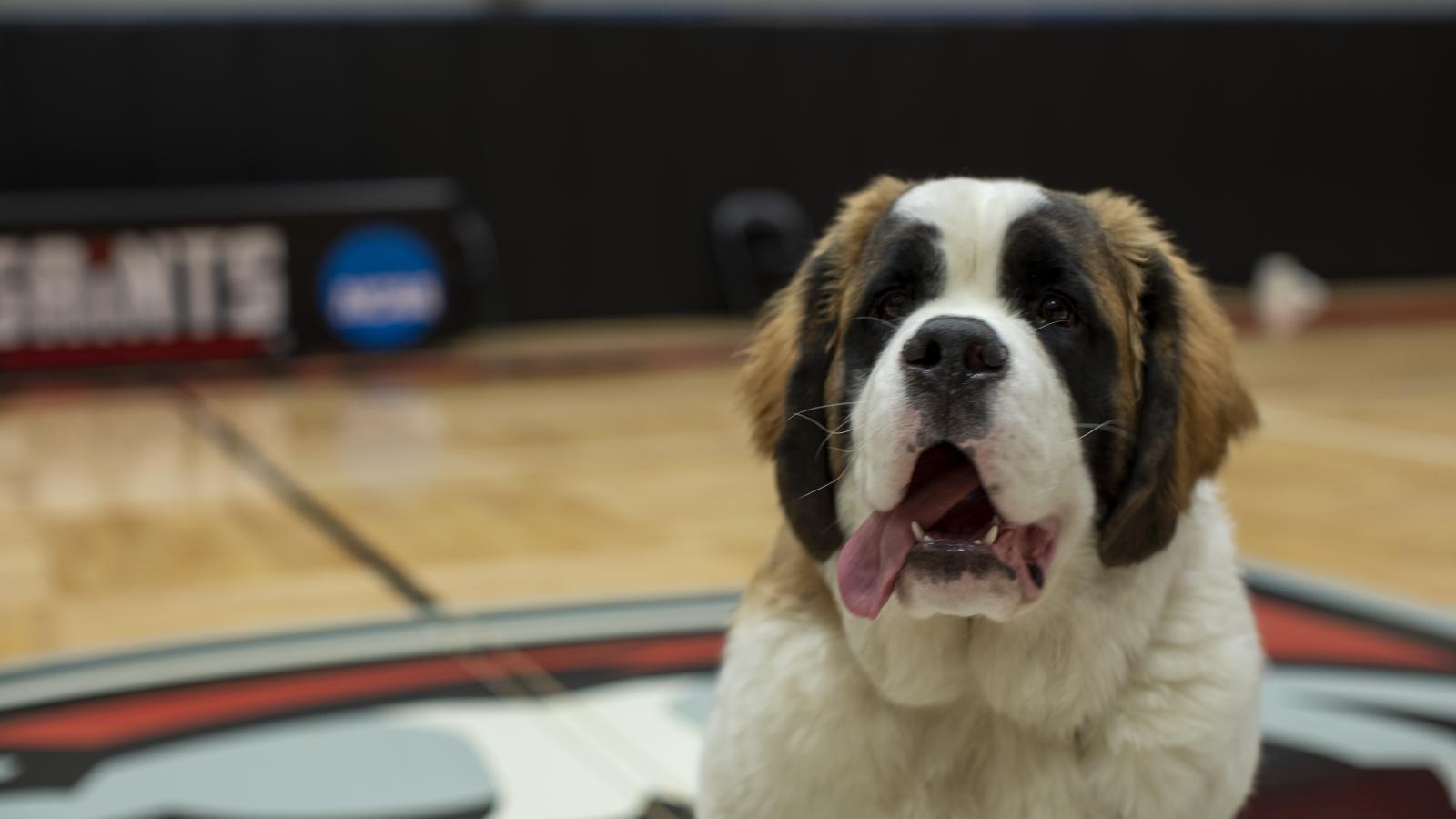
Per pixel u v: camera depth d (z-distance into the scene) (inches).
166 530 239.1
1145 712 89.6
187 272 458.0
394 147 529.7
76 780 131.3
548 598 191.5
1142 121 599.5
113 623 183.5
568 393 402.9
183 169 511.5
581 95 543.8
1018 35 582.6
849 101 570.9
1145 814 89.7
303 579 205.0
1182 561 93.8
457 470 290.0
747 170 565.0
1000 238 89.7
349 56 522.3
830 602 94.9
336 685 157.0
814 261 100.7
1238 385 99.3
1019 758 91.4
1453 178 642.8
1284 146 617.6
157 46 503.2
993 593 82.0
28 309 442.3
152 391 417.7
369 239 478.0
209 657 167.8
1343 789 125.0
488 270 539.8
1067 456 85.7
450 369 455.5
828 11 602.2
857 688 91.6
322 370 456.8
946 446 85.6
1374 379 406.9
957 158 583.8
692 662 162.7
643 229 556.1
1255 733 96.8
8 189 494.6
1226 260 617.0
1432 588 190.7
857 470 88.8
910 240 91.3
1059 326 89.4
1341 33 617.6
